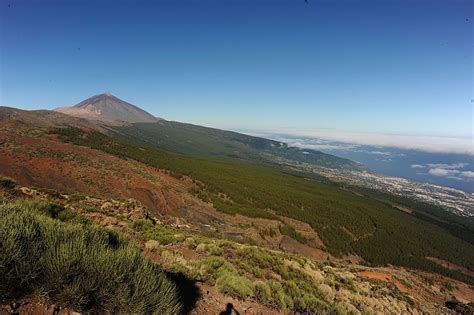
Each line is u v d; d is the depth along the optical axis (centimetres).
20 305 373
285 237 7044
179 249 1390
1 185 1772
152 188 5600
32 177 4091
